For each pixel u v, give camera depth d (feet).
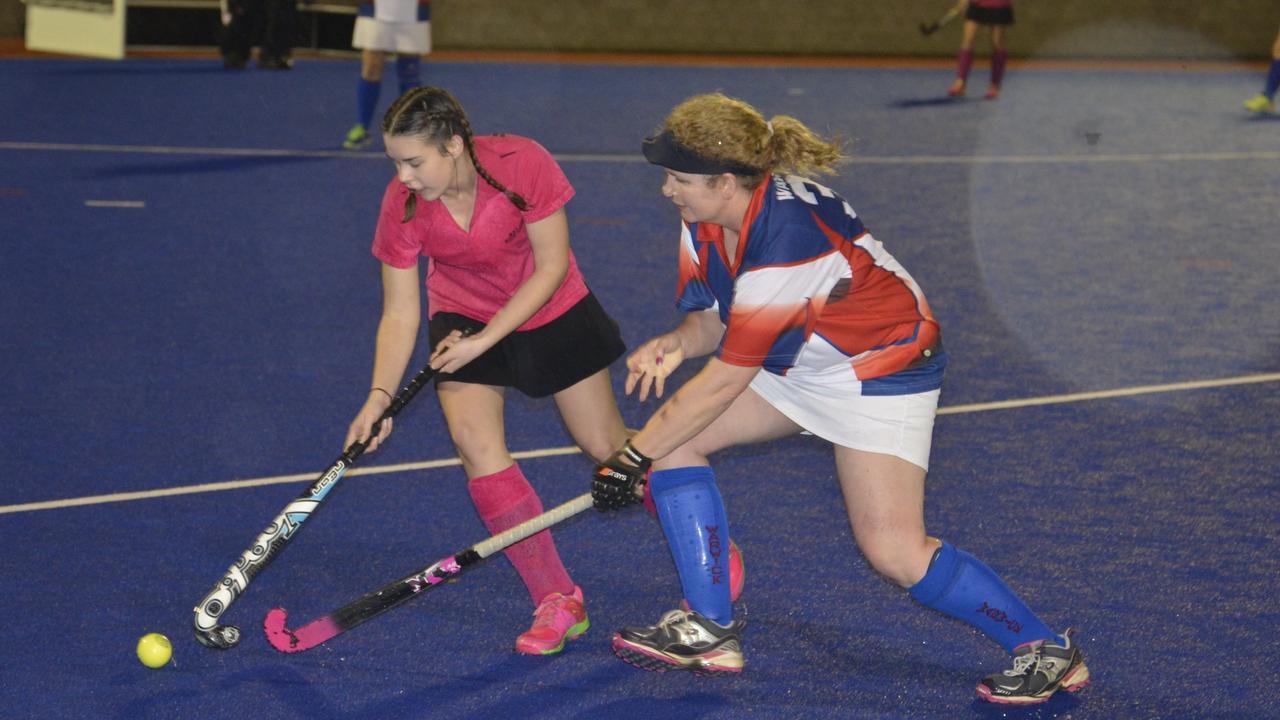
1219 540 29.55
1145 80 133.59
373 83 77.71
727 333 20.70
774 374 22.26
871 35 145.48
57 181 66.95
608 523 29.81
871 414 21.43
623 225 61.52
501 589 26.76
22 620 24.67
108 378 38.86
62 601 25.49
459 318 24.18
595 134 88.17
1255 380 41.34
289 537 22.89
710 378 20.94
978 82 127.13
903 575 21.89
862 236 21.01
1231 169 82.38
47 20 120.37
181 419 35.78
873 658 24.22
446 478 32.40
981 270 55.57
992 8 112.47
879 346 21.31
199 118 88.22
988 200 70.85
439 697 22.45
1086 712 22.39
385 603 22.85
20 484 31.09
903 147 87.71
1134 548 29.01
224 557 27.73
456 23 134.82
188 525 29.27
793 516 30.45
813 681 23.29
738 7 141.59
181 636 24.31
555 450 34.30
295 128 85.61
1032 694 22.21
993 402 38.73
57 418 35.47
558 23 137.18
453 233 22.65
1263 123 103.35
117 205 62.23
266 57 114.01
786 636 24.94
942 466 33.58
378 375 23.52
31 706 21.74
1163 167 82.58
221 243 55.93
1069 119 103.30
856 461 21.63
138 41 124.77
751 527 29.81
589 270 53.06
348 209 63.00
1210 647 24.71
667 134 19.92
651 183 71.72
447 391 24.17
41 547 27.84
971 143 90.22
